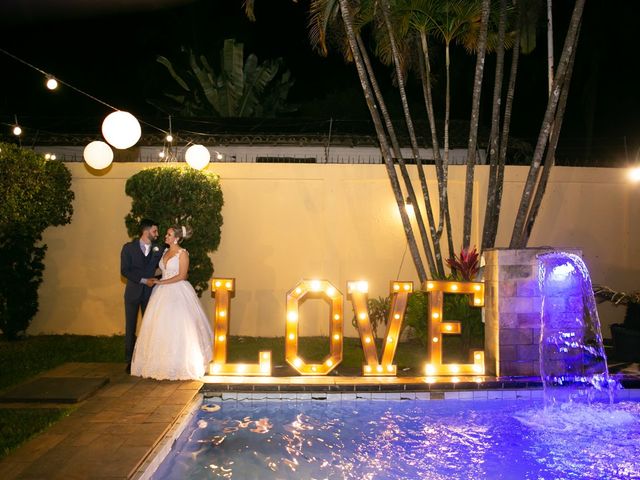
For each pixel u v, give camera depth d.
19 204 8.52
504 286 7.41
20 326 9.65
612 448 5.54
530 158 16.47
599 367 7.50
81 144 15.59
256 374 7.44
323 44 8.98
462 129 16.02
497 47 8.85
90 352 8.82
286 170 10.29
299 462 5.17
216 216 9.57
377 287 10.23
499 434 5.91
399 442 5.68
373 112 8.87
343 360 8.55
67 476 4.39
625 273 10.55
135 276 7.65
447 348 9.07
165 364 7.14
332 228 10.26
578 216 10.49
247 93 19.81
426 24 9.00
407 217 8.96
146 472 4.62
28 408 6.07
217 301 7.54
